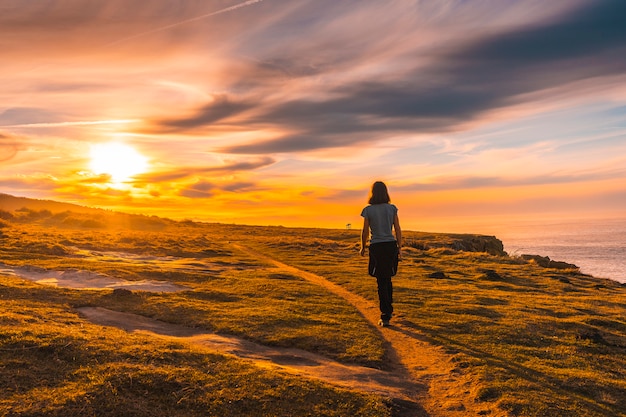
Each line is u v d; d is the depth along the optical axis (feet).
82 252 84.38
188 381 20.06
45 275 53.42
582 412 20.30
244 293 49.55
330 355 28.19
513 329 36.29
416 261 102.58
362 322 37.24
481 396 22.02
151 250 100.53
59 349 21.99
